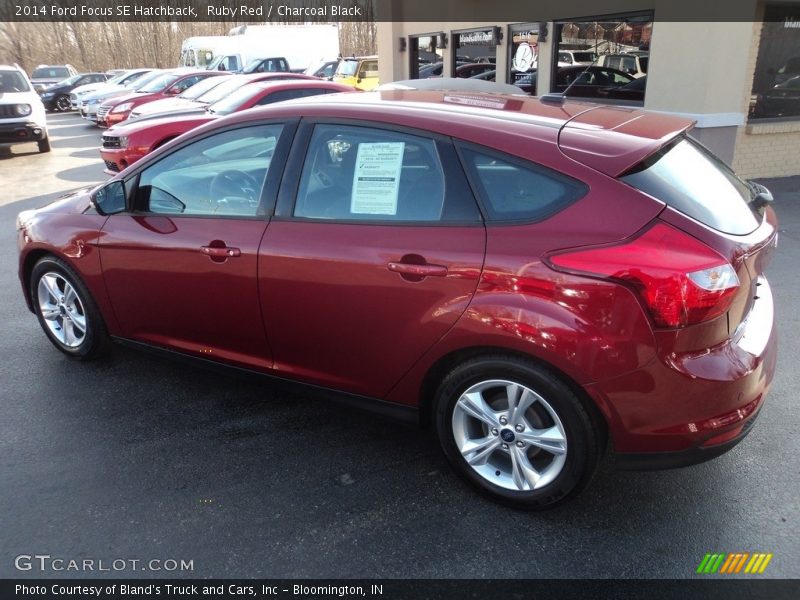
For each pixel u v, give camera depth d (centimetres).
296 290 298
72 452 318
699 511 274
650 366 233
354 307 285
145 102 1512
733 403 241
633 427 241
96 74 2916
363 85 1905
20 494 287
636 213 237
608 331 234
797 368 396
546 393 251
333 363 305
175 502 282
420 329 270
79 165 1291
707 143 881
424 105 302
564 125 276
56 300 404
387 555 253
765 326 273
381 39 1706
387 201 283
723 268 230
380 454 319
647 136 268
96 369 405
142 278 353
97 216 373
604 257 234
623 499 282
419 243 268
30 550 255
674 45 876
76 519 272
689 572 242
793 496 282
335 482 296
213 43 2461
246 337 327
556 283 240
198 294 333
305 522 271
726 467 303
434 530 266
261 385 341
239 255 312
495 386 266
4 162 1340
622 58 998
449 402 278
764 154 946
